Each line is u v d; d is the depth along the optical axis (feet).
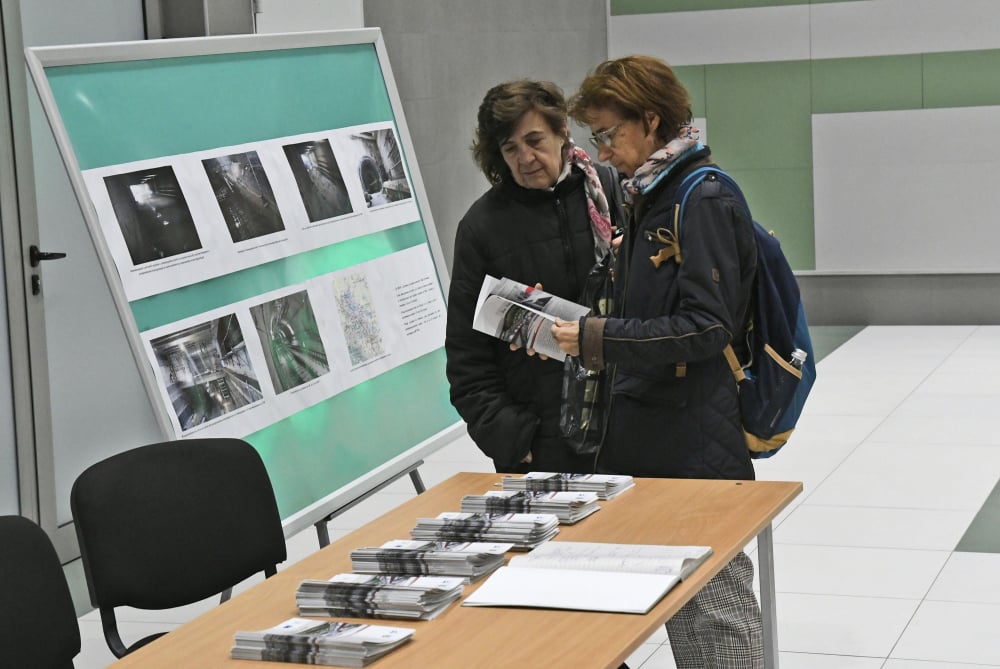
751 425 10.24
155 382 11.24
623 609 7.48
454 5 29.09
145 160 11.76
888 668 12.92
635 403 10.21
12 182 15.34
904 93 31.22
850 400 24.75
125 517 10.07
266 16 19.70
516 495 9.69
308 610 7.97
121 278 11.18
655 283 9.96
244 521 10.69
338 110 14.52
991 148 30.71
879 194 31.78
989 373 26.37
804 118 32.09
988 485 18.98
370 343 14.25
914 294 31.94
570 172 11.71
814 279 32.68
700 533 8.87
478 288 11.73
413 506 10.09
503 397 11.66
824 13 31.55
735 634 9.89
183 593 10.30
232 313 12.37
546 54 31.22
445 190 29.22
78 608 16.29
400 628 7.40
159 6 18.20
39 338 15.81
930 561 15.94
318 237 13.73
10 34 15.24
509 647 7.11
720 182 9.75
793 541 17.03
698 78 32.76
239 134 12.97
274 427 12.64
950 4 30.50
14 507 15.56
